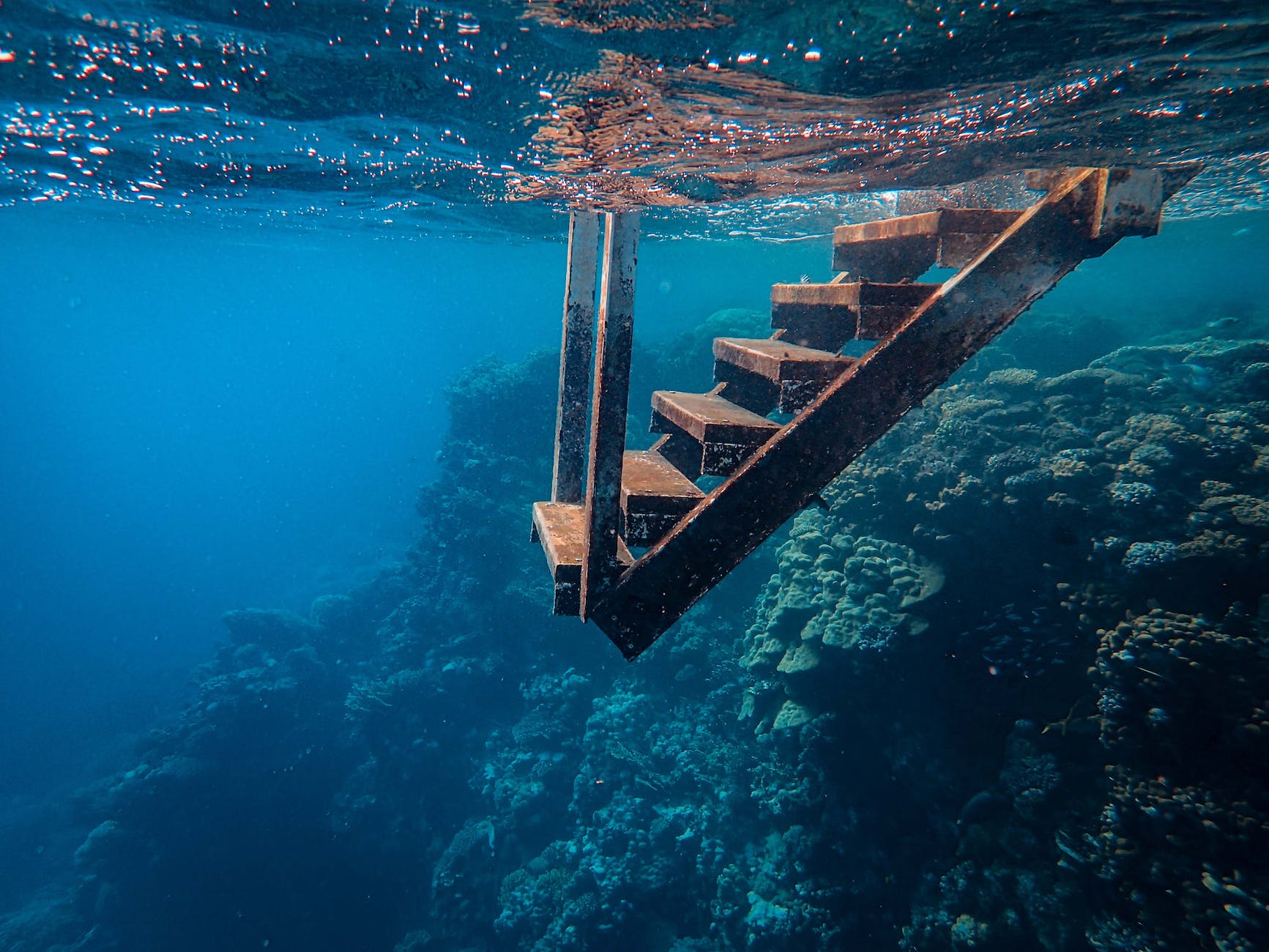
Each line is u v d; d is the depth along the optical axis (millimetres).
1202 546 7570
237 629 23141
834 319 4043
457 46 4066
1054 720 8523
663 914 12562
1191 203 14039
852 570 10922
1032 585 9383
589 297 4234
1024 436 10711
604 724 15438
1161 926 6590
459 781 17125
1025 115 4637
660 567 2832
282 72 4871
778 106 4422
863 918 9781
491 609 19203
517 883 13797
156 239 27188
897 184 6582
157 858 16297
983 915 8219
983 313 2873
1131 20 3352
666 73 4016
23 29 4281
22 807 25938
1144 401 11039
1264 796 6230
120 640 42781
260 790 17391
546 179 6953
